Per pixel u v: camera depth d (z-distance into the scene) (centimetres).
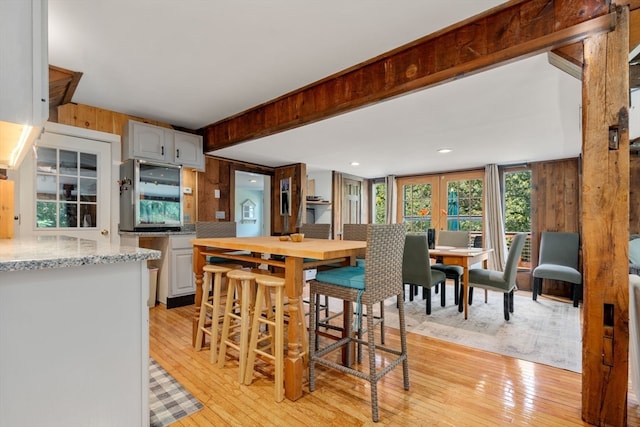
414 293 448
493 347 262
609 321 154
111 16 181
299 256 182
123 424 131
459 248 422
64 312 117
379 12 177
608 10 148
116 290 129
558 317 348
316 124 321
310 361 194
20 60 118
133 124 341
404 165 548
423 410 174
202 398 185
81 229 328
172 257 360
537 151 431
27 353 110
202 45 211
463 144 398
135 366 134
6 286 106
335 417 168
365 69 238
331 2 169
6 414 106
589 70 154
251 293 255
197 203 441
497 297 443
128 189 343
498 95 247
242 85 274
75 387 120
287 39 204
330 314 349
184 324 307
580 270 431
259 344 250
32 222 295
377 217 711
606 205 153
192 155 395
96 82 269
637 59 225
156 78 261
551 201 481
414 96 249
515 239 332
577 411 173
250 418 167
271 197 588
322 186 634
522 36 169
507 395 189
